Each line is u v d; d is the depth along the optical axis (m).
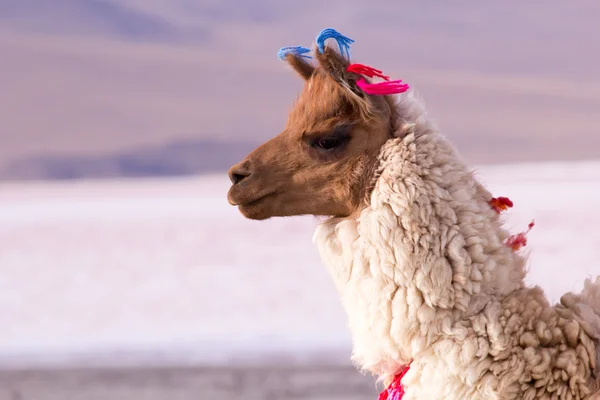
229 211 91.12
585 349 7.73
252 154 8.78
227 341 29.86
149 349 29.12
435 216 7.91
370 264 8.01
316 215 8.84
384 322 7.99
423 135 8.18
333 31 8.32
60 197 135.12
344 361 25.08
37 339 32.62
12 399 22.44
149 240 67.44
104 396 22.34
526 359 7.68
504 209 8.48
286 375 23.53
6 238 72.56
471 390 7.75
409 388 8.05
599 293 8.30
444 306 7.79
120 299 42.09
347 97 8.35
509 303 7.91
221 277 47.12
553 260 42.94
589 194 82.19
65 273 52.28
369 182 8.27
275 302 38.16
